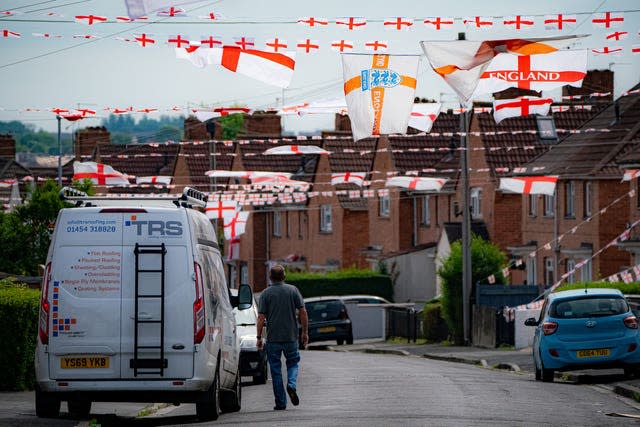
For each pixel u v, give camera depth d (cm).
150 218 3769
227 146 19938
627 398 4859
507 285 11200
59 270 3744
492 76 4916
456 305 11269
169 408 4850
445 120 16262
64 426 3591
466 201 11038
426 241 16088
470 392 5094
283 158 18838
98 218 3762
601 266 12038
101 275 3744
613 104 13962
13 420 3734
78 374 3728
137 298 3728
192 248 3769
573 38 4656
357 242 17450
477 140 14462
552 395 4975
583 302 5825
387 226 16712
